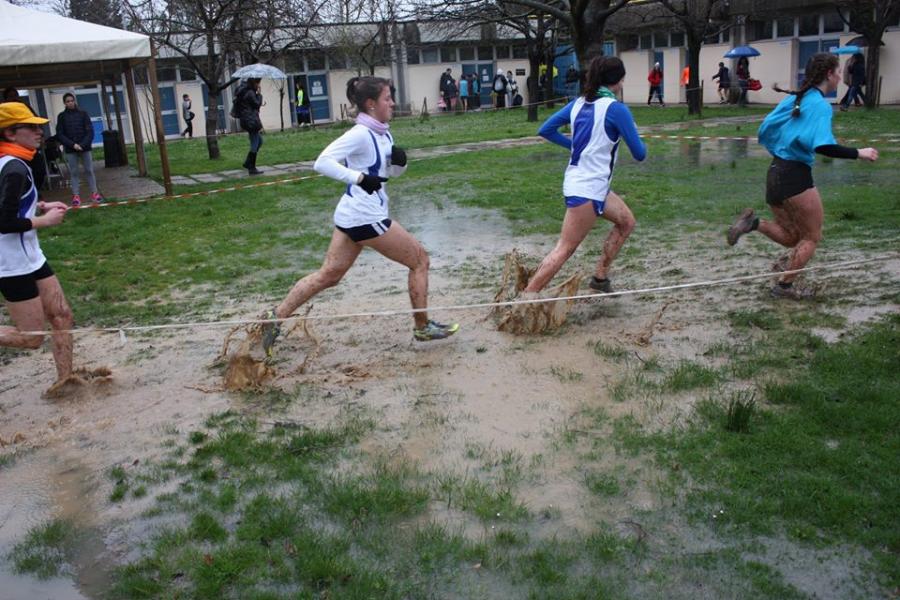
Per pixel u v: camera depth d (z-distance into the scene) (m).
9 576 3.48
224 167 19.45
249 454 4.39
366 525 3.65
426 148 21.09
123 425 4.91
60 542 3.72
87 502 4.05
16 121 4.79
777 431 4.21
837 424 4.26
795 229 6.48
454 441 4.43
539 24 28.16
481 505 3.74
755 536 3.43
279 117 38.28
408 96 40.34
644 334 5.71
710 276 7.29
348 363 5.70
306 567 3.36
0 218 4.80
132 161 22.69
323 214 11.75
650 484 3.87
